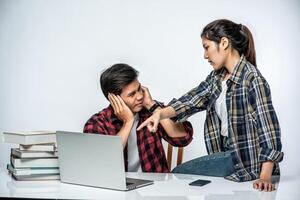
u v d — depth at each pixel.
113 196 1.50
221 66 1.98
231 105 1.91
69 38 2.82
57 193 1.55
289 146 2.65
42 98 2.84
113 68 2.33
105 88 2.34
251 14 2.70
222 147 2.09
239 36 1.95
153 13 2.76
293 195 1.54
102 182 1.62
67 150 1.68
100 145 1.58
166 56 2.76
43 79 2.84
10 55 2.86
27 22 2.85
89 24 2.80
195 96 2.11
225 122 2.04
